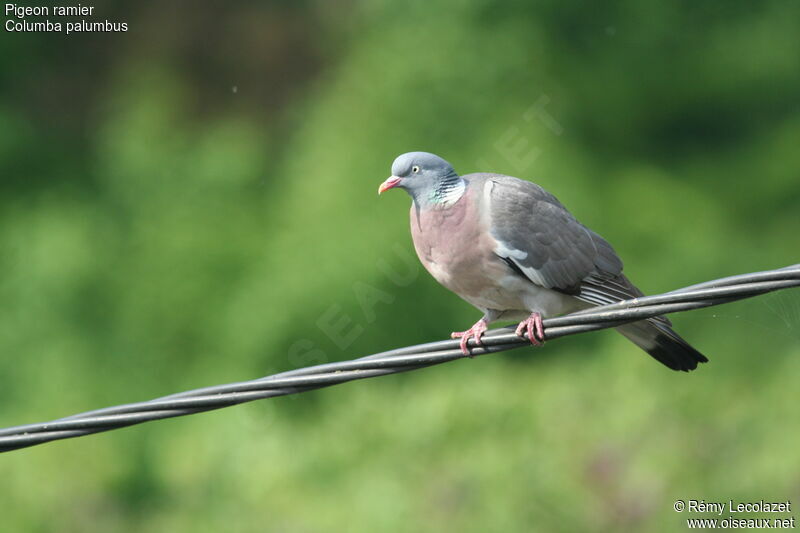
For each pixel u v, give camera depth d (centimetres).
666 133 1700
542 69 1538
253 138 1841
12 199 1700
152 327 1495
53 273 1498
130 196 1633
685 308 567
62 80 1956
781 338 1167
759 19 1733
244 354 1401
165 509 1259
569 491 1045
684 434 1071
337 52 1972
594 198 1479
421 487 1077
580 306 748
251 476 1188
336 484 1136
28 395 1427
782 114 1712
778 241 1572
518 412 1123
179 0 2097
